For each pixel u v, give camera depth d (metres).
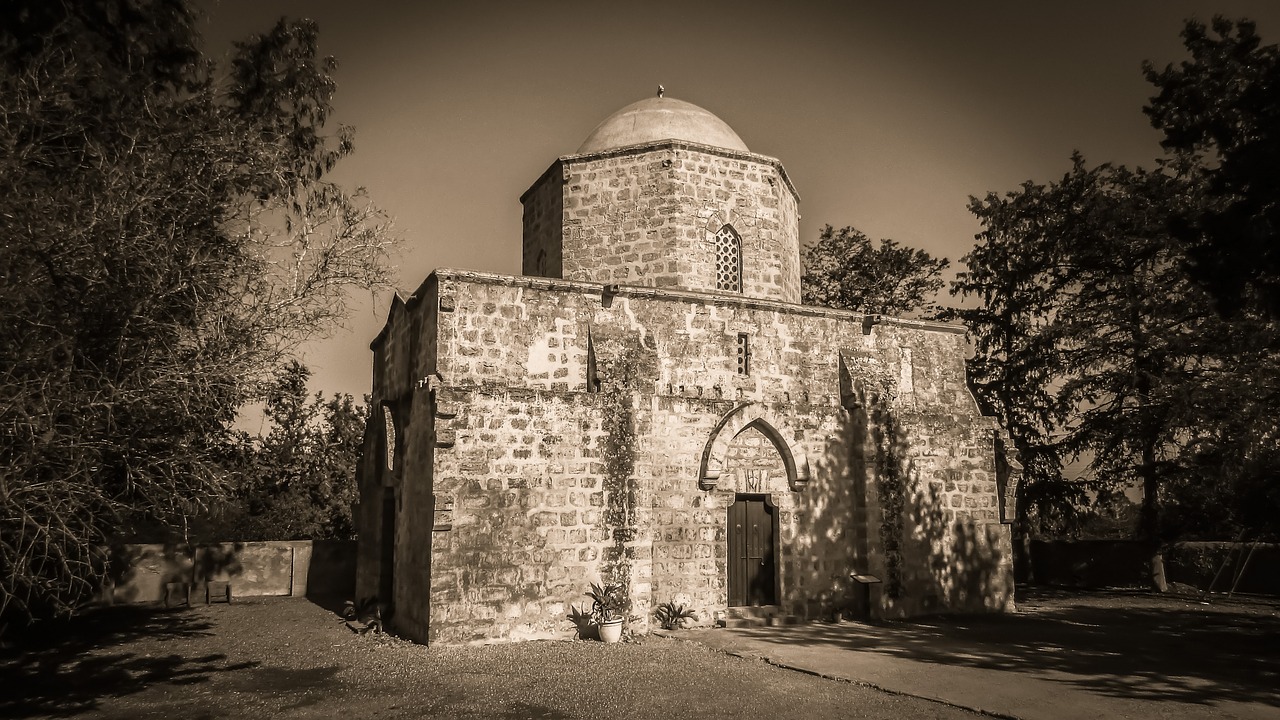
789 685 13.12
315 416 38.69
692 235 21.91
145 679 14.03
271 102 18.20
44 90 13.18
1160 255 28.12
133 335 12.12
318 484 38.31
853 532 20.66
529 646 16.34
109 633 19.19
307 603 25.48
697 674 13.89
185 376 12.30
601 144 23.59
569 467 17.67
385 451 21.33
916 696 12.34
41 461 10.76
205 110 15.21
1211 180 15.59
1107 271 29.48
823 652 15.74
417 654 15.64
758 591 19.75
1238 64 15.75
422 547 17.17
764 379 20.41
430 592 16.30
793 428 20.34
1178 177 27.47
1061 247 29.52
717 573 19.09
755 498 20.11
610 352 18.47
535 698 12.34
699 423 19.41
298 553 28.39
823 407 20.83
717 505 19.38
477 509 16.83
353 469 38.84
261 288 13.38
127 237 12.07
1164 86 16.94
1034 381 30.19
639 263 21.89
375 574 21.59
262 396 13.99
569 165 22.70
